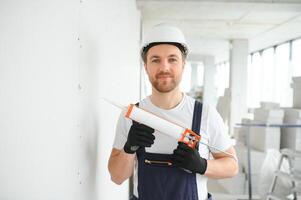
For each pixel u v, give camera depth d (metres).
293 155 2.54
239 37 6.50
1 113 0.38
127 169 0.97
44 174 0.51
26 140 0.44
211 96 9.55
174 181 0.93
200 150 0.96
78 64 0.70
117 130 1.02
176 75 0.94
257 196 3.33
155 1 3.86
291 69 6.62
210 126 0.99
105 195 1.15
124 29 1.82
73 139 0.67
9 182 0.40
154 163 0.95
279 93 7.08
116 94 1.40
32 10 0.45
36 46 0.47
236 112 6.54
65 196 0.62
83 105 0.75
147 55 0.96
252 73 8.80
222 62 11.42
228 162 0.98
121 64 1.63
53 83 0.54
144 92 4.88
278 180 2.89
